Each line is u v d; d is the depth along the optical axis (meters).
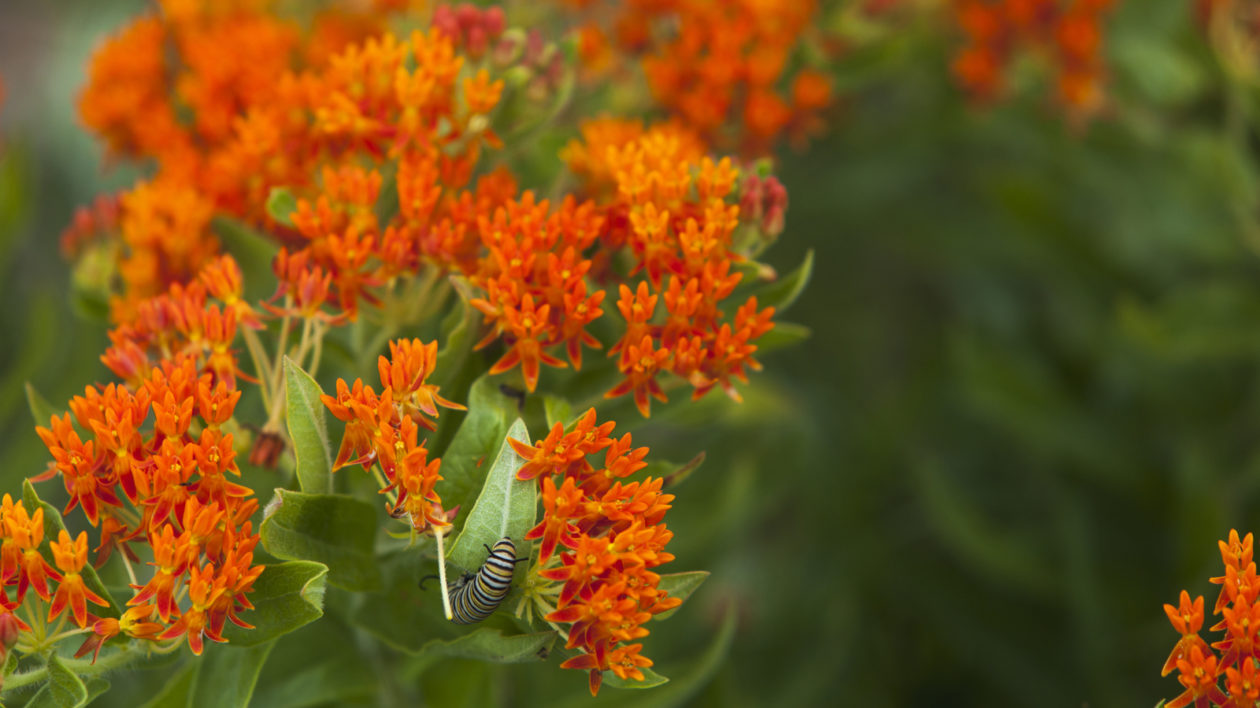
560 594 1.51
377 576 1.79
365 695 2.24
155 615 1.55
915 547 4.46
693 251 1.82
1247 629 1.55
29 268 5.49
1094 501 4.11
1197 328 3.54
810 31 3.15
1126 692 3.72
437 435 1.95
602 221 1.84
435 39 2.02
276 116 2.24
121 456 1.58
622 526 1.56
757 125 2.89
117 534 1.65
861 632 4.44
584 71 3.08
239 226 2.29
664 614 1.55
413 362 1.60
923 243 4.71
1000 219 4.35
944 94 4.32
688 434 4.30
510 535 1.54
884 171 4.47
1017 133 4.25
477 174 2.28
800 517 4.69
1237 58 3.49
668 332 1.80
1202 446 3.75
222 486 1.58
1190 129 3.81
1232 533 1.61
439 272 1.94
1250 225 3.63
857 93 4.23
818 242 5.05
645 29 3.06
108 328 2.55
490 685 2.36
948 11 3.99
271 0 3.09
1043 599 4.22
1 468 3.19
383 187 2.11
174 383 1.62
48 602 1.67
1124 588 3.86
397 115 2.04
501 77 2.23
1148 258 4.16
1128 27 3.99
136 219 2.24
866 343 5.20
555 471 1.56
